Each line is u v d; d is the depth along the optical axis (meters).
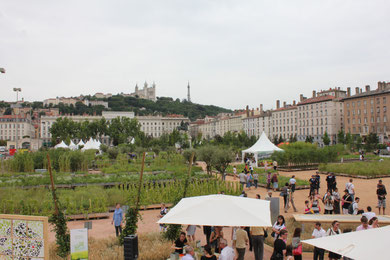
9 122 153.25
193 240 12.77
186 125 175.88
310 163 44.91
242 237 10.12
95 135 125.44
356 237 6.09
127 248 10.44
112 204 19.81
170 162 47.66
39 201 19.23
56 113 186.75
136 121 127.56
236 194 21.84
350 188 19.11
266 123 120.50
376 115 84.38
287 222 15.38
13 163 36.66
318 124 99.00
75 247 9.92
